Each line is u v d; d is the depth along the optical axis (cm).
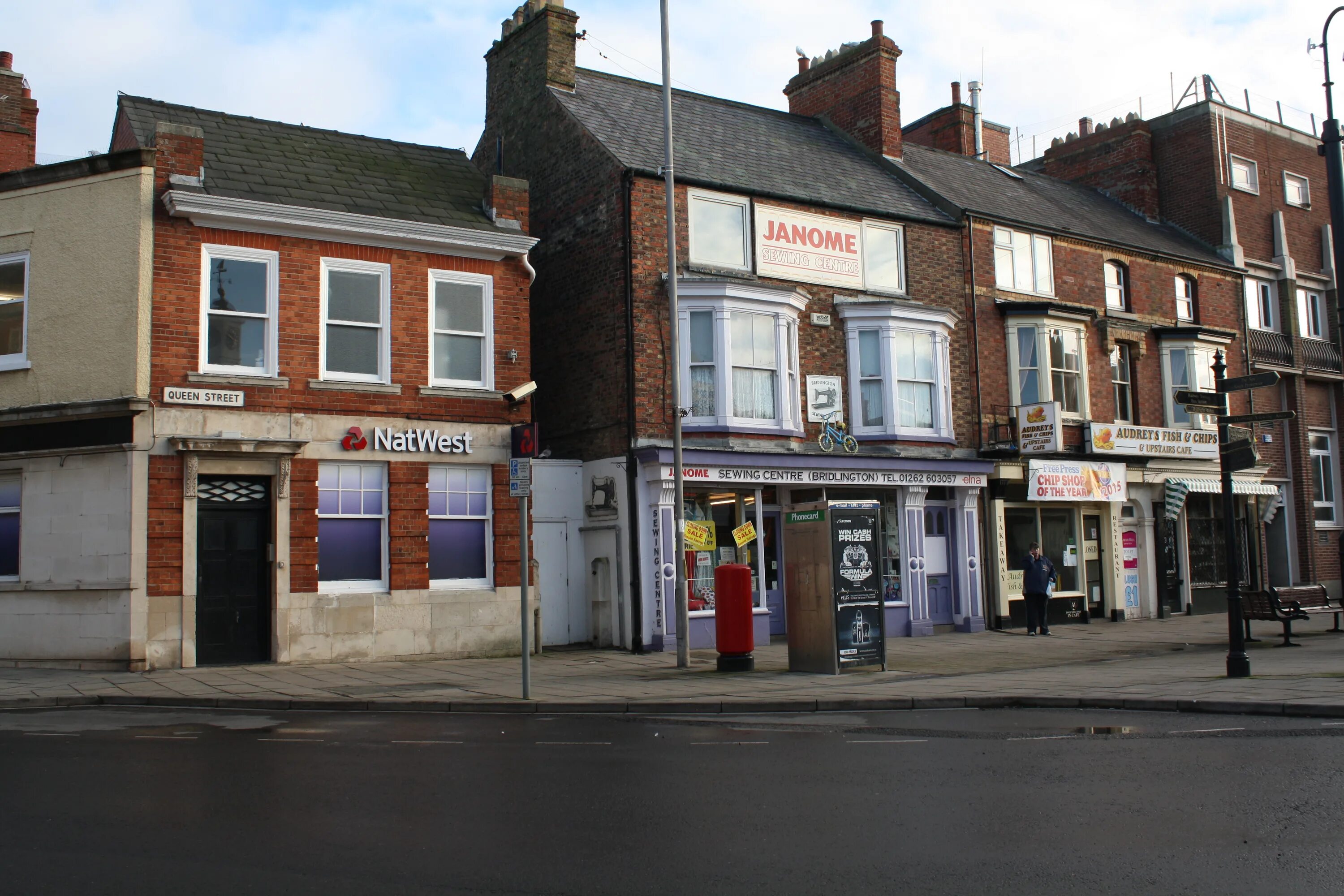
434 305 1822
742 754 915
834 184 2295
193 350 1619
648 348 1941
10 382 1630
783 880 550
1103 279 2631
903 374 2202
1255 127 3117
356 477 1730
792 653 1565
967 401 2319
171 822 670
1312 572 2967
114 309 1590
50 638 1579
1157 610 2598
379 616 1709
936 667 1606
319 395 1700
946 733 1027
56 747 948
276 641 1628
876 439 2153
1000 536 2323
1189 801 707
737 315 2009
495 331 1864
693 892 533
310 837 634
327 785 780
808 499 2139
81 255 1617
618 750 937
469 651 1781
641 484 1905
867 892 532
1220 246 2961
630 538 1897
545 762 872
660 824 665
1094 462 2436
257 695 1298
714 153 2200
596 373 1998
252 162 1772
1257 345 2956
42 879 552
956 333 2325
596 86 2305
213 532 1623
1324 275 3180
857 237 2219
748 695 1285
